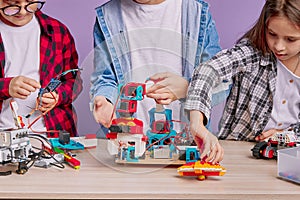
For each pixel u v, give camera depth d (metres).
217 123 1.46
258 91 1.54
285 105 1.57
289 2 1.32
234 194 0.98
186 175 1.08
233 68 1.46
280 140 1.29
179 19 1.81
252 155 1.33
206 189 1.00
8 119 1.76
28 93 1.64
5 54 1.86
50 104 1.59
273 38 1.39
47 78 1.89
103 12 1.78
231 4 2.22
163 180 1.06
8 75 1.85
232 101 1.58
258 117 1.55
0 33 1.85
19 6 1.67
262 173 1.14
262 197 0.99
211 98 1.31
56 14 2.22
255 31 1.49
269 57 1.51
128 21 1.79
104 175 1.09
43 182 1.03
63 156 1.19
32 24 1.89
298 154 1.16
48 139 1.32
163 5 1.80
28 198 0.96
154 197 0.97
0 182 1.02
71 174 1.10
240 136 1.57
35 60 1.88
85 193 0.97
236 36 2.19
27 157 1.15
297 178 1.06
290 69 1.53
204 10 1.81
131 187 1.01
